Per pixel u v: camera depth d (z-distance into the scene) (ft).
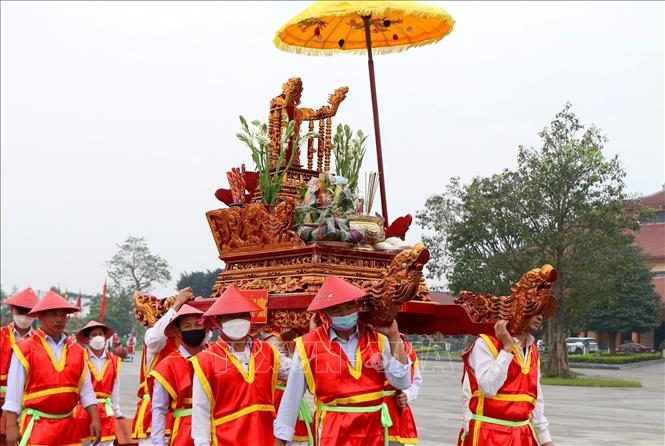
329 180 24.91
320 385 19.76
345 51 31.73
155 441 23.03
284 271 24.35
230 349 21.42
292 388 19.95
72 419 27.27
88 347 39.22
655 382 128.47
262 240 25.34
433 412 73.26
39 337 27.02
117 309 150.51
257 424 21.01
